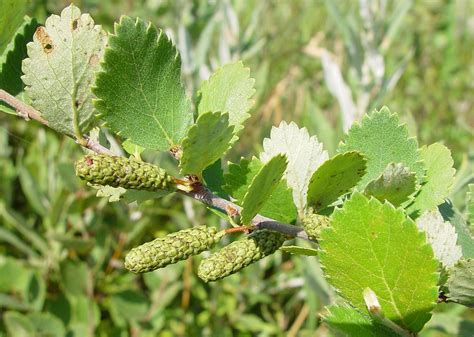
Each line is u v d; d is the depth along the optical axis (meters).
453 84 0.38
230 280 0.26
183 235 0.09
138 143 0.10
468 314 0.25
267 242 0.09
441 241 0.10
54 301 0.25
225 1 0.29
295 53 0.35
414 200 0.10
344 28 0.27
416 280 0.08
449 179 0.10
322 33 0.36
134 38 0.09
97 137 0.10
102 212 0.26
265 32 0.36
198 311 0.26
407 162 0.10
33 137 0.28
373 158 0.10
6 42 0.11
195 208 0.26
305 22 0.39
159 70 0.10
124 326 0.25
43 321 0.23
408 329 0.09
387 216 0.08
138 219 0.25
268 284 0.26
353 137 0.11
